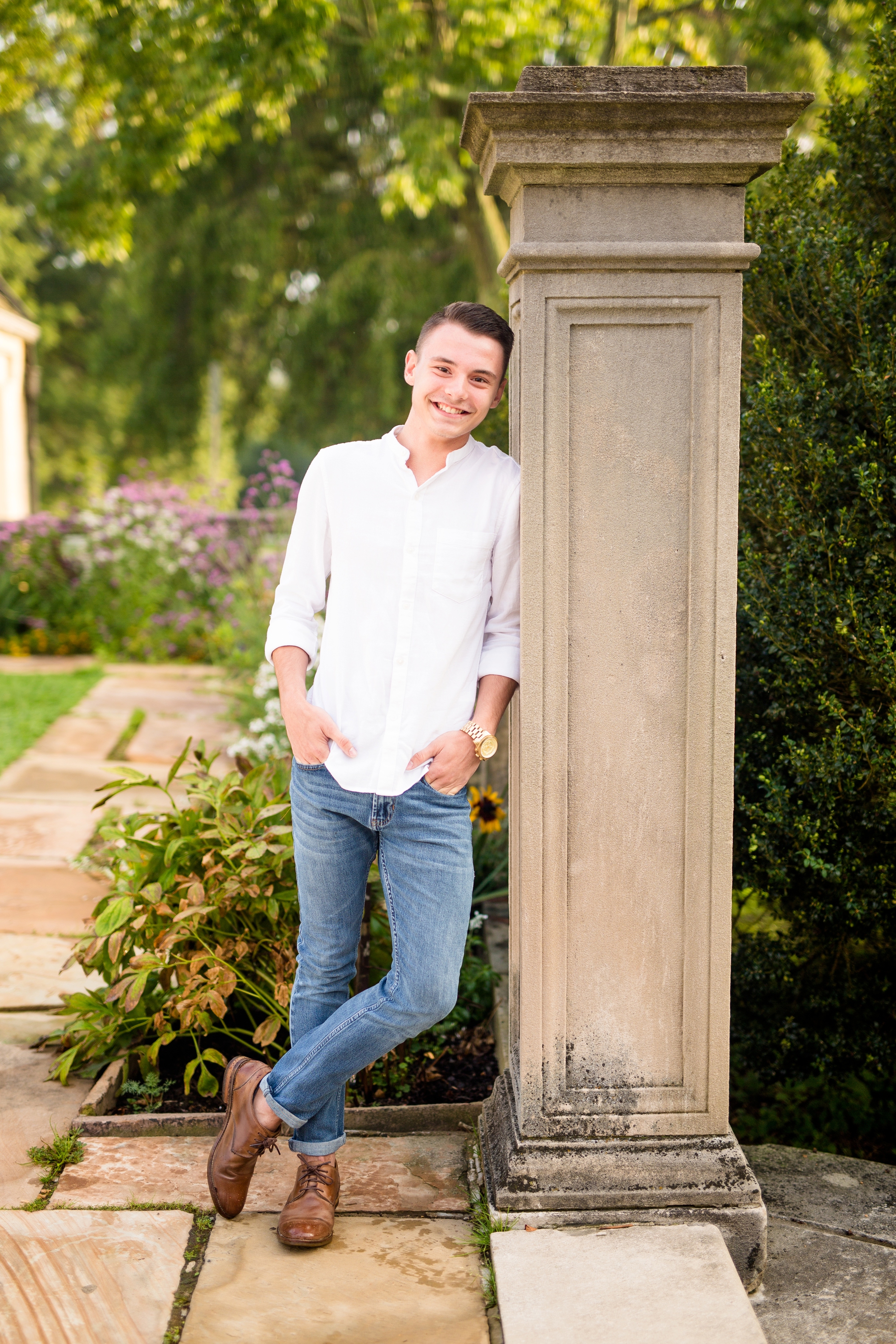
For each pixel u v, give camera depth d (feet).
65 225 33.30
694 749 6.66
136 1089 8.50
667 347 6.40
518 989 7.09
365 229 51.19
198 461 75.82
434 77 29.84
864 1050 8.84
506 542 6.55
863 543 8.18
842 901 8.38
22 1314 5.98
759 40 26.53
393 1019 6.32
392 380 51.34
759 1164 7.88
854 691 8.25
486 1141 7.42
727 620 6.57
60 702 23.62
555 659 6.55
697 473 6.48
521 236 6.31
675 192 6.29
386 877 6.47
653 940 6.78
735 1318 5.85
